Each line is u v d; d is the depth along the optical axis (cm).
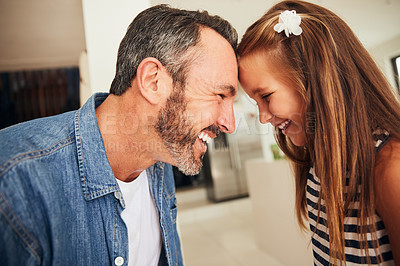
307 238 209
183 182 639
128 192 74
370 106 71
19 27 295
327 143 72
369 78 73
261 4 290
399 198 55
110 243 66
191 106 68
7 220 47
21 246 48
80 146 64
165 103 66
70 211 60
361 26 399
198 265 283
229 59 69
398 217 55
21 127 65
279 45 75
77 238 60
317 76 73
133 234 75
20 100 453
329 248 77
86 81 183
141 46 67
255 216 306
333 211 71
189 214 496
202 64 66
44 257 51
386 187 58
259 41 76
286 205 239
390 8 347
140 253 79
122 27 126
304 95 75
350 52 75
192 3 277
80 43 349
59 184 59
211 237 373
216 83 67
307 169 96
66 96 462
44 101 458
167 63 65
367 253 64
